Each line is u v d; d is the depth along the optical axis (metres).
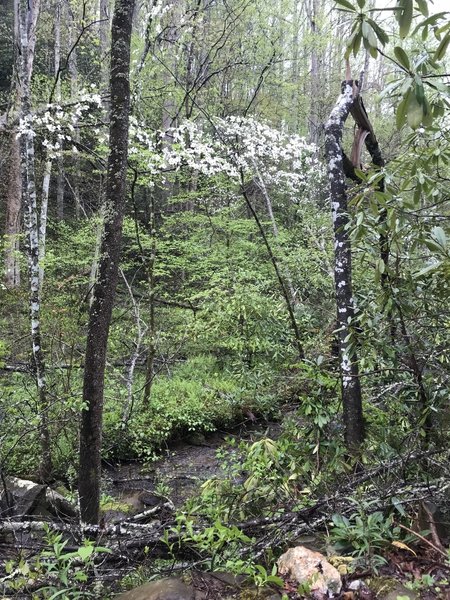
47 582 2.37
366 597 1.94
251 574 2.10
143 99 8.44
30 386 6.33
